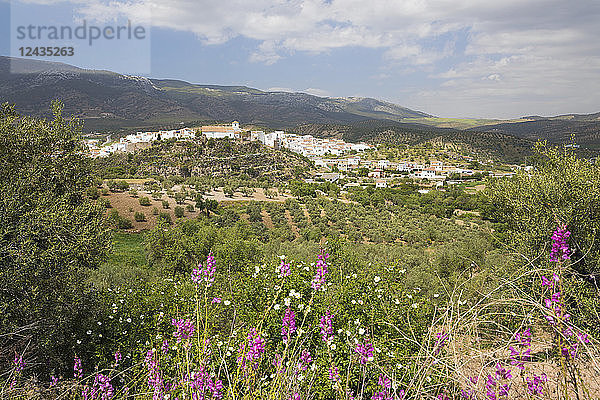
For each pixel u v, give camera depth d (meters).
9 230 5.67
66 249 6.14
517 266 5.18
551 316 2.01
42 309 5.67
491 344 2.40
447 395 2.27
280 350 3.52
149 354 3.30
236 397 2.55
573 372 1.89
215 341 3.54
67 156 8.31
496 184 9.89
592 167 8.84
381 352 3.79
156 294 7.15
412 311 4.83
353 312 4.73
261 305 4.64
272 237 42.38
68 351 5.66
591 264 5.69
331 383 3.23
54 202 6.92
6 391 3.36
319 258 4.07
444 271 13.45
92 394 3.24
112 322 6.11
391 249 30.69
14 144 7.72
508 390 2.07
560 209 7.47
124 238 41.06
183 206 52.19
